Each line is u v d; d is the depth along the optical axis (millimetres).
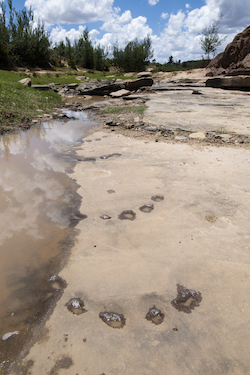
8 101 9516
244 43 24281
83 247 2299
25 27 30125
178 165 4148
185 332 1529
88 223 2650
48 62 33062
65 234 2484
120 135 6289
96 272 2006
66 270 2037
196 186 3393
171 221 2646
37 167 4207
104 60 44500
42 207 2959
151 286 1864
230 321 1596
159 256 2162
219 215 2725
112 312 1669
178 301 1743
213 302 1730
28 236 2455
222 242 2314
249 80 16609
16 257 2189
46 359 1388
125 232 2494
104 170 4031
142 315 1646
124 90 17422
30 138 6156
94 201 3076
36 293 1832
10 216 2771
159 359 1377
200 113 8570
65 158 4652
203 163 4219
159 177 3705
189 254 2176
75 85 20859
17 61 28578
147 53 40719
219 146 5160
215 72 26250
